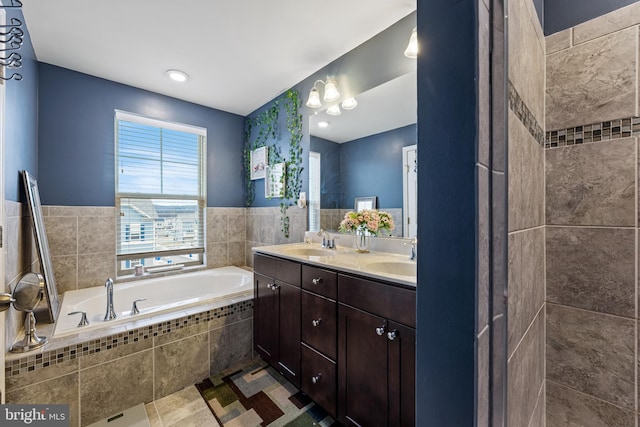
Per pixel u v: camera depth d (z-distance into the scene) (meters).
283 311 1.79
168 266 2.82
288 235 2.67
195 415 1.55
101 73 2.31
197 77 2.40
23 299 1.17
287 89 2.63
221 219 3.13
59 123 2.19
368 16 1.68
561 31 0.99
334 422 1.49
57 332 1.56
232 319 2.04
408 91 1.72
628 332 0.87
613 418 0.89
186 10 1.60
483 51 0.44
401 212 1.77
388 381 1.16
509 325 0.57
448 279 0.46
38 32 1.78
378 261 1.56
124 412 1.57
